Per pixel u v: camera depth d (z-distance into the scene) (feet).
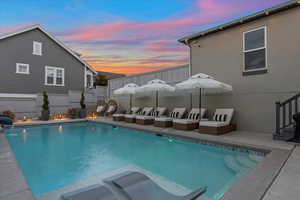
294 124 16.88
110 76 86.58
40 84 46.19
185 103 30.12
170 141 21.66
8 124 28.53
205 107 27.40
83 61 53.88
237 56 24.03
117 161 15.20
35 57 45.42
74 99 45.62
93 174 12.53
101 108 44.88
